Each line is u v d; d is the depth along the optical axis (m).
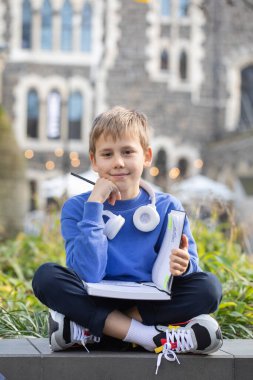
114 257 3.49
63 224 3.61
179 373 3.29
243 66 29.27
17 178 13.65
